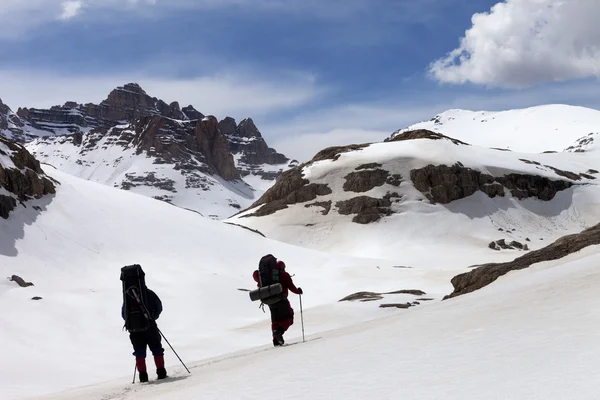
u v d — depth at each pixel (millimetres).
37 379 27328
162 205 91125
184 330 43062
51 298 45531
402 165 191625
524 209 187625
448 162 190625
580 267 13453
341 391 5848
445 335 8422
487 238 166375
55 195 74812
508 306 10133
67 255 62125
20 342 34594
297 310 43562
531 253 24672
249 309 52812
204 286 58156
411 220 173125
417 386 5527
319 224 177250
